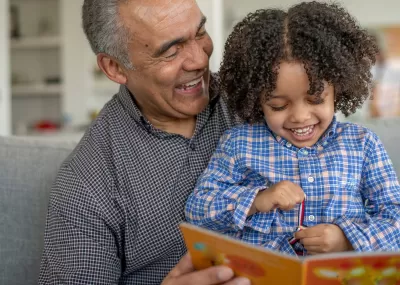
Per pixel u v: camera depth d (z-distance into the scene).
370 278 0.78
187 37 1.16
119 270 1.20
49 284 1.17
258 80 1.05
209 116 1.29
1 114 4.14
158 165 1.22
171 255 1.23
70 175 1.22
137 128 1.25
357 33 1.10
